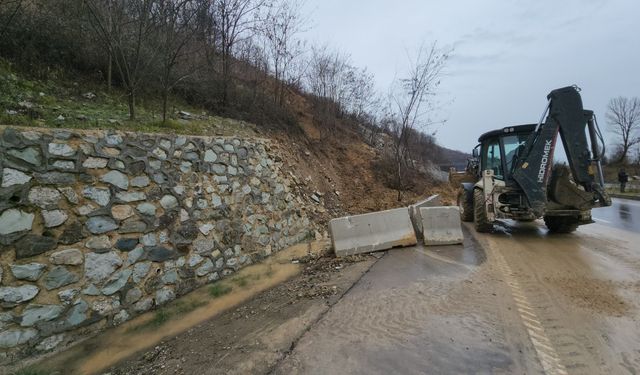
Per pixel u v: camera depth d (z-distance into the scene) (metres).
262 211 6.84
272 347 3.20
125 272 4.22
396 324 3.45
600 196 6.67
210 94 9.40
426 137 18.75
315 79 13.78
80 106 5.91
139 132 4.71
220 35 9.44
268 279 5.42
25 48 6.07
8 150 3.36
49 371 3.19
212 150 5.89
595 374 2.61
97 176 4.07
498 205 7.36
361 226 6.34
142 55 7.30
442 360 2.83
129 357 3.42
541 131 6.87
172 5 7.00
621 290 4.12
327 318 3.68
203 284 5.23
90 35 6.95
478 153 9.97
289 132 10.56
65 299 3.64
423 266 5.27
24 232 3.40
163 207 4.82
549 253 5.84
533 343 3.03
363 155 13.55
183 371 3.01
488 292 4.16
